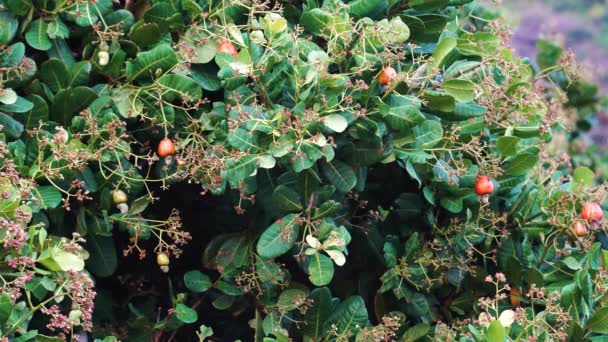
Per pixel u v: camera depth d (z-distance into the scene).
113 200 2.52
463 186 2.82
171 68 2.49
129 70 2.50
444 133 2.78
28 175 2.38
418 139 2.66
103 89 2.53
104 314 2.84
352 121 2.57
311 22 2.58
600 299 2.72
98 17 2.53
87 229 2.57
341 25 2.54
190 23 2.60
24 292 2.42
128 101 2.52
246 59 2.49
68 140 2.45
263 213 2.73
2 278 2.21
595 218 2.82
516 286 2.88
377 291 2.87
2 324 2.18
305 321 2.70
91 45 2.55
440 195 2.82
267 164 2.45
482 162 2.73
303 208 2.57
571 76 3.46
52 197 2.38
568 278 2.88
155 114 2.55
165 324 2.75
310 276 2.50
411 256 2.80
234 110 2.47
